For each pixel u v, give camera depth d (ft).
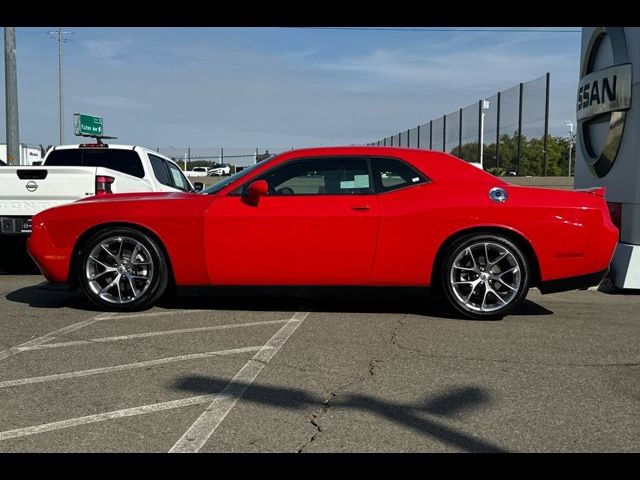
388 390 11.95
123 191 26.96
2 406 11.12
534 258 17.90
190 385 12.19
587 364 13.69
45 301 20.57
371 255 17.66
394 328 16.89
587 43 28.12
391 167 18.33
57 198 24.85
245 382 12.38
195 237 17.87
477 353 14.49
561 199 17.79
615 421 10.55
